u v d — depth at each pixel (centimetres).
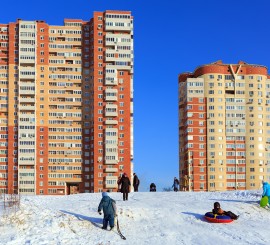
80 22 15638
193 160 14362
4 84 14975
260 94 14812
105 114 15000
